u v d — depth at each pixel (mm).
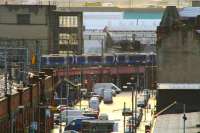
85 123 124125
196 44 156375
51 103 138875
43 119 122812
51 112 134750
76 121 133500
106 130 123562
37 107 120250
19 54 160875
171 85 151000
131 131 130375
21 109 103000
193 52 156375
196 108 141625
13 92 103375
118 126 134500
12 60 156375
